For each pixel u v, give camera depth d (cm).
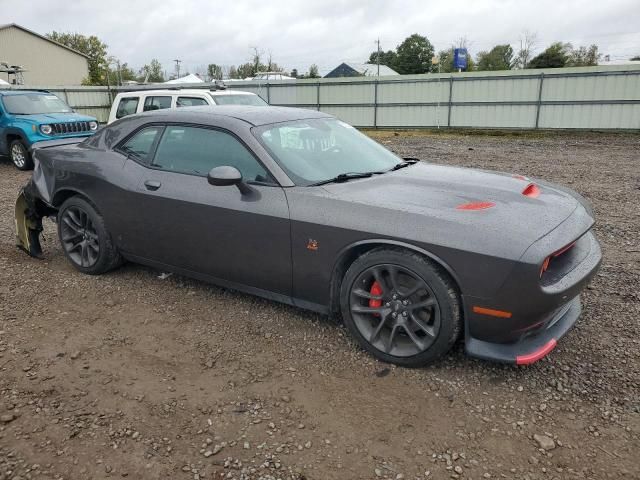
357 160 403
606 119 2122
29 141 1173
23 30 4978
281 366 325
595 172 1090
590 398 287
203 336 363
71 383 307
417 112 2473
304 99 2684
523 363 290
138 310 405
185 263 409
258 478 233
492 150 1573
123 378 312
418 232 298
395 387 301
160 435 262
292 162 367
